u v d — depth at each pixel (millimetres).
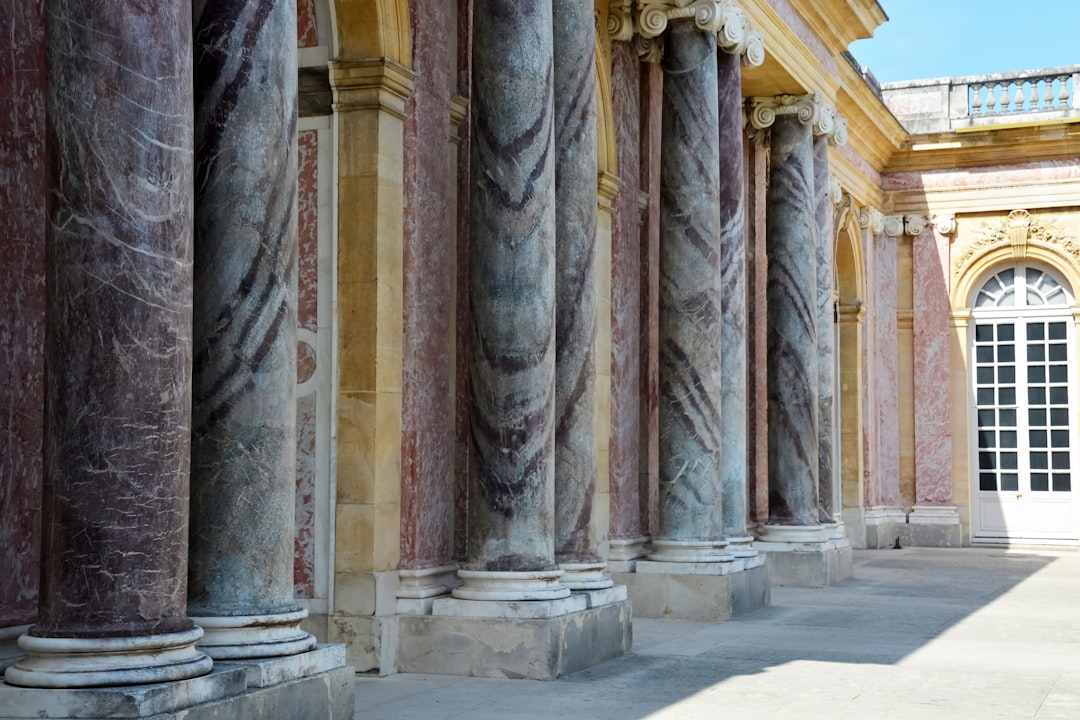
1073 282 23172
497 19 9078
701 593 12141
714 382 12484
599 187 12430
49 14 5445
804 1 15617
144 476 5371
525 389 8922
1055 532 23250
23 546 5848
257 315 6316
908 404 24156
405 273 9195
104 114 5359
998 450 23781
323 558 8828
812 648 10320
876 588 15594
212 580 6203
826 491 17031
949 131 23500
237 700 5668
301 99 9016
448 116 9797
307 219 8984
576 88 9984
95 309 5316
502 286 8961
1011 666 9484
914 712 7641
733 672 9039
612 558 12508
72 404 5309
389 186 8977
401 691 8094
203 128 6348
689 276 12469
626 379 12977
